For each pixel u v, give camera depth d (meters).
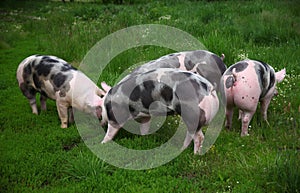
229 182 4.37
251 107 5.15
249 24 10.30
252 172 4.46
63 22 12.55
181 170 4.64
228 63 7.46
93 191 4.31
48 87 5.81
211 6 14.55
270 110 5.94
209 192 4.27
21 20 13.80
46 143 5.26
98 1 19.45
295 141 4.89
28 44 10.58
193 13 12.84
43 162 4.78
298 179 4.09
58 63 5.89
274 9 12.41
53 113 6.27
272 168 4.34
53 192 4.29
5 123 5.87
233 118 5.80
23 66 6.10
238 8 13.76
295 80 6.77
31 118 6.01
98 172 4.55
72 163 4.69
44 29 12.01
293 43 8.62
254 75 5.12
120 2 18.53
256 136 5.31
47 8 16.66
